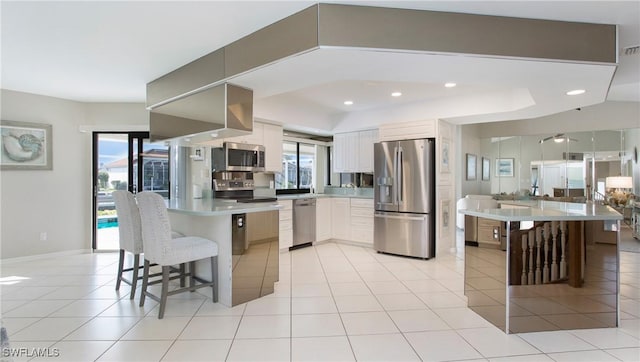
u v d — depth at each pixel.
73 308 2.76
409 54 2.16
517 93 3.84
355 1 2.03
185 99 3.20
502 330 2.39
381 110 5.08
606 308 2.44
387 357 2.02
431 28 2.14
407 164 4.61
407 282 3.50
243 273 2.92
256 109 4.46
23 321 2.50
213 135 3.17
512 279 2.36
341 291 3.21
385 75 2.62
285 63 2.33
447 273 3.83
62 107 4.60
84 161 4.79
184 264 3.29
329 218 5.66
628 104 5.32
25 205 4.34
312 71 2.50
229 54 2.65
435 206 4.59
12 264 4.18
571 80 2.72
